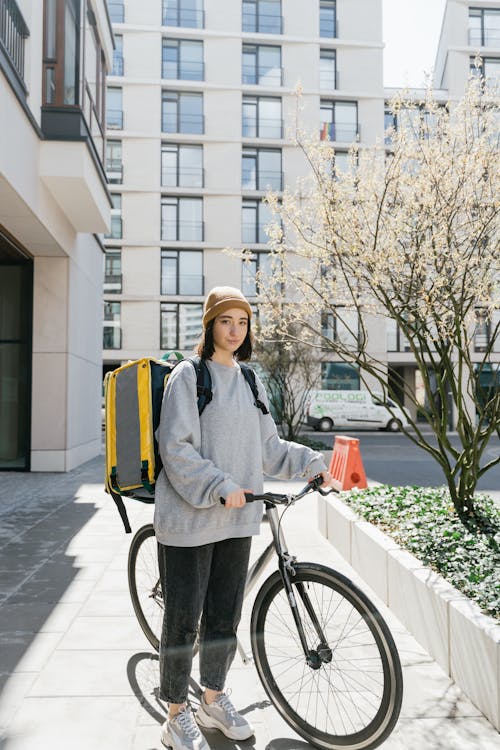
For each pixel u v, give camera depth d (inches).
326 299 202.1
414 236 171.8
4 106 274.7
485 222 167.9
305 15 1199.6
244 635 131.4
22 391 443.5
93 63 417.7
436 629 116.7
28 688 105.0
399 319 181.8
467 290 171.6
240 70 1179.3
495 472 446.6
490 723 94.3
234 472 87.3
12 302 445.1
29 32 327.0
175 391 84.7
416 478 414.6
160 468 88.4
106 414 91.8
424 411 191.8
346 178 185.0
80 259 482.9
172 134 1158.3
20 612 143.7
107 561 191.0
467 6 1155.3
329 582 86.2
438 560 139.9
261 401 94.1
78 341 477.1
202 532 84.6
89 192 369.1
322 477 91.7
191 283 1160.2
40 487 359.6
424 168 174.6
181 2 1184.2
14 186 294.7
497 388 190.7
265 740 90.4
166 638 87.3
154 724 93.7
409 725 93.7
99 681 107.7
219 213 1162.6
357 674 83.8
